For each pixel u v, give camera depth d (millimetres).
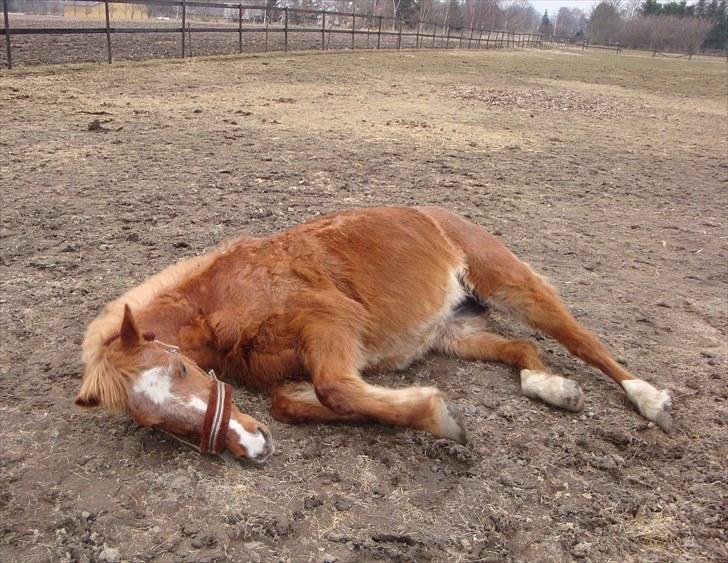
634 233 4414
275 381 2156
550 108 10805
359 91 10852
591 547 1668
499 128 8320
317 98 9570
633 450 2074
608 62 30266
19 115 6633
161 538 1605
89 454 1897
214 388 1784
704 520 1782
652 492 1886
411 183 5188
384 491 1805
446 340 2582
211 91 9352
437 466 1922
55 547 1581
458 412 1958
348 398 1961
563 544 1676
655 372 2586
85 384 1808
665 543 1709
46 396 2188
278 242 2307
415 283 2395
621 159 6934
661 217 4848
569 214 4738
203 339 2098
